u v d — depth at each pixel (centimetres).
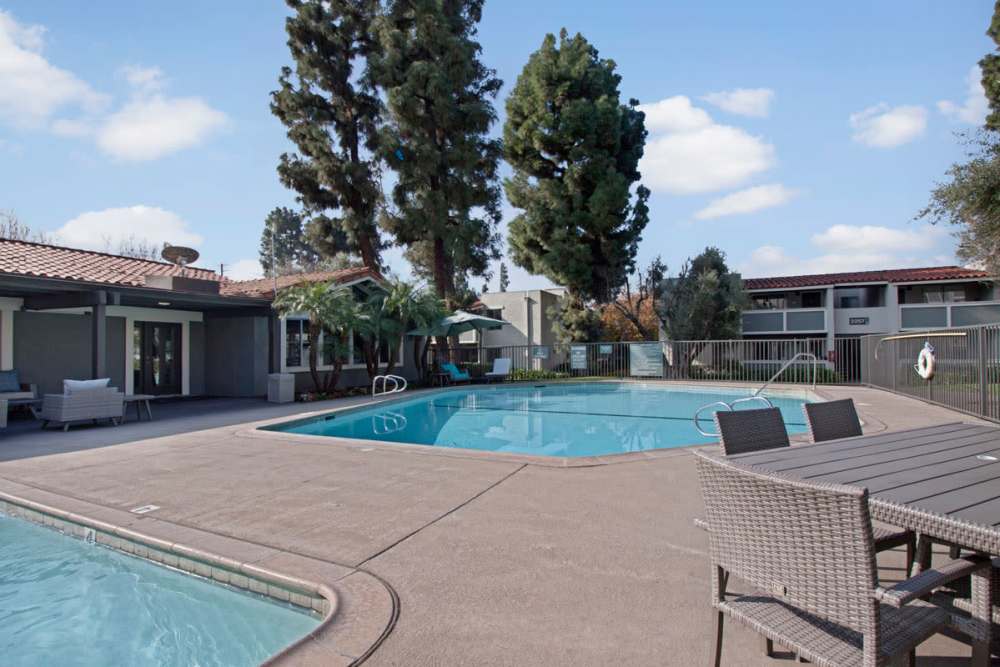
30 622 341
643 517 431
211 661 297
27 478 596
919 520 194
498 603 291
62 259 1404
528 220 2391
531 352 2372
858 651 181
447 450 712
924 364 981
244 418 1098
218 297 1344
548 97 2367
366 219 2366
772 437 340
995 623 210
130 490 539
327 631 264
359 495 508
